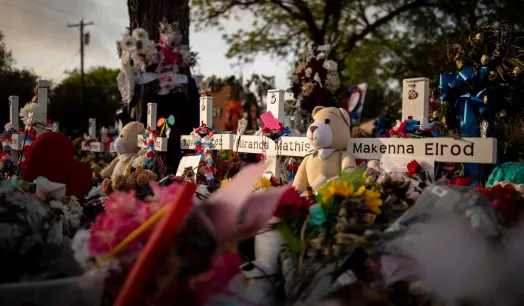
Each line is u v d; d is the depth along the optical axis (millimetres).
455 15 14930
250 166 1819
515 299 1834
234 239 1719
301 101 6738
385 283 1811
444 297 1748
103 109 32375
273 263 2000
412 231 1857
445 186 2025
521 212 2084
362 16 16703
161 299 1485
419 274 1788
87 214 2875
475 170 3074
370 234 1830
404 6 15602
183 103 6383
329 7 15477
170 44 6543
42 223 1963
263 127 3910
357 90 11086
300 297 1820
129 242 1678
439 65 4039
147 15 6719
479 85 3389
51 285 1660
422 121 3070
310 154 3533
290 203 2027
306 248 1923
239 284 1805
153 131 5066
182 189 1551
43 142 2998
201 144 4629
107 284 1677
